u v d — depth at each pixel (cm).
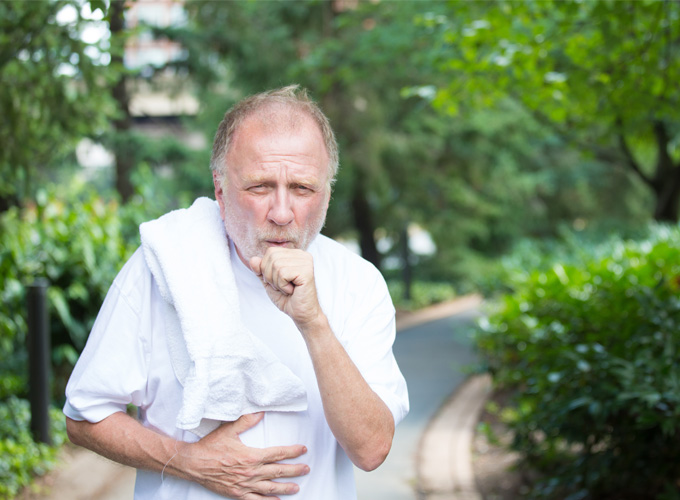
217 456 149
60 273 595
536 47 468
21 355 599
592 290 499
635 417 341
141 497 161
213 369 144
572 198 2298
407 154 1527
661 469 342
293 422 153
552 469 427
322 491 156
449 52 635
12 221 566
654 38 442
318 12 1434
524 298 570
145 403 156
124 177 1301
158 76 1368
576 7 447
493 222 2194
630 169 1228
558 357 374
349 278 163
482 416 619
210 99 1438
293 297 140
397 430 578
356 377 143
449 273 2209
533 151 1941
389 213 1839
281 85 157
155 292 154
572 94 491
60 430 527
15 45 436
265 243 148
